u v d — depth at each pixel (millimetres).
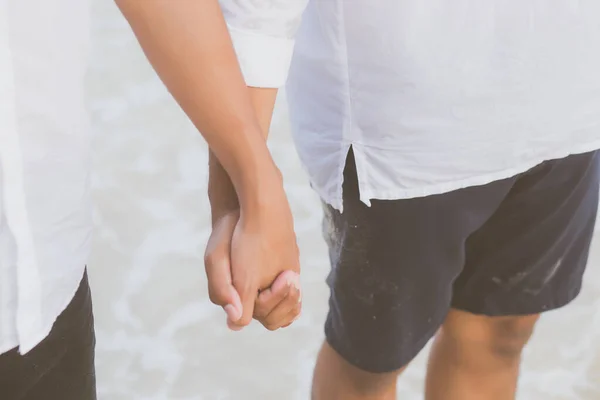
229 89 1656
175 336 2895
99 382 2721
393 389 2174
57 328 1653
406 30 1764
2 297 1558
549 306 2148
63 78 1534
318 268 3170
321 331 2920
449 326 2227
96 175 3623
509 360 2254
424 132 1845
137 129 3943
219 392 2715
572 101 1896
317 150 1933
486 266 2109
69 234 1606
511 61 1816
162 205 3482
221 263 1765
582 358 2801
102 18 4785
